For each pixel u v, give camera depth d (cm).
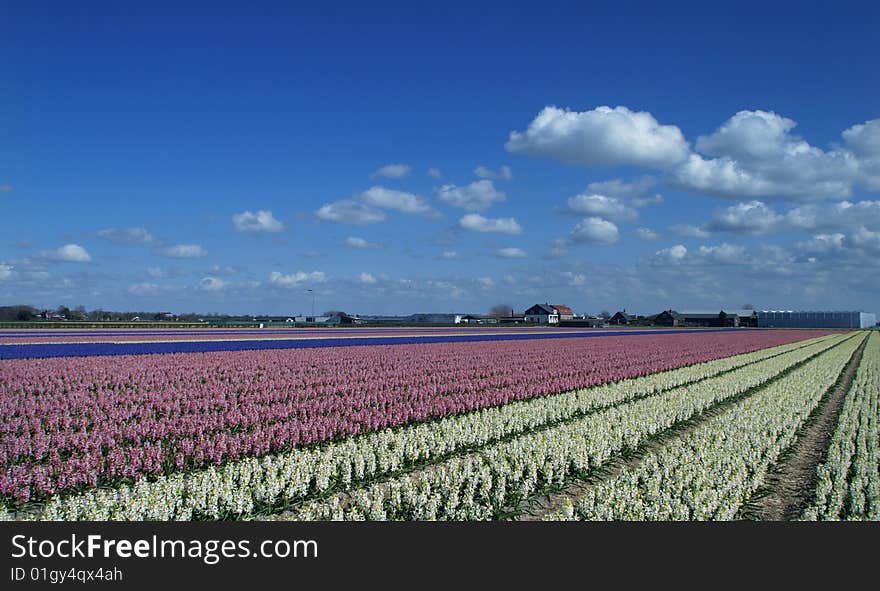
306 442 1814
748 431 1991
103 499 1177
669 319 17225
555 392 2897
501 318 18862
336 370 3512
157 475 1488
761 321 18100
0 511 1228
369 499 1351
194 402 2323
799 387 3117
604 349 5578
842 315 17388
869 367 4497
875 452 1756
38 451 1606
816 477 1585
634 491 1325
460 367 3747
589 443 1756
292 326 12206
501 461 1523
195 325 11181
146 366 3484
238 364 3712
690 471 1488
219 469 1562
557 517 1259
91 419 2105
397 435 1783
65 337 6322
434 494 1314
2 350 4316
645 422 2055
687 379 3419
